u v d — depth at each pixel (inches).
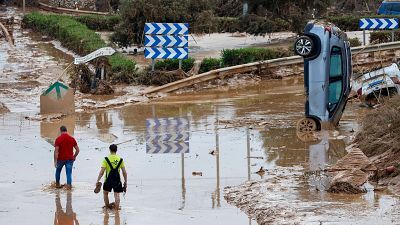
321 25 2161.7
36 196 1573.6
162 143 2048.5
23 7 5497.1
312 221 1302.9
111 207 1478.8
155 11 3671.3
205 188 1600.6
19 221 1405.0
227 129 2224.4
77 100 2746.1
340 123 2295.8
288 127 2236.7
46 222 1397.6
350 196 1469.0
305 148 1945.1
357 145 1886.1
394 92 2490.2
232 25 4554.6
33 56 4005.9
